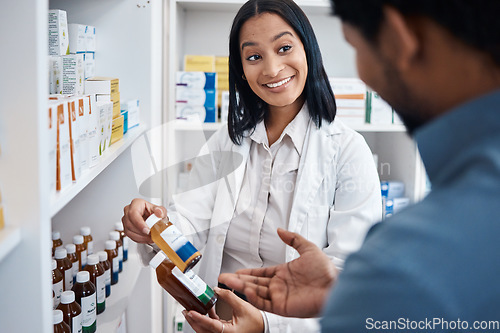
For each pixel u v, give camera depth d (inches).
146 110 77.1
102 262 69.4
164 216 57.7
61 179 38.1
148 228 53.8
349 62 112.8
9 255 32.1
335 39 111.6
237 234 69.2
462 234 19.0
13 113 31.0
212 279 69.2
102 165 50.1
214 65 99.3
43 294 32.8
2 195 31.6
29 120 31.1
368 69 23.9
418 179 100.3
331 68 112.8
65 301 53.7
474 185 19.4
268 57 62.4
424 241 19.3
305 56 64.6
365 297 19.9
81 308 57.2
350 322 20.2
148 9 74.8
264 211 67.7
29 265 32.3
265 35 62.2
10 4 30.2
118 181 77.5
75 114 41.8
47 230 33.2
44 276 32.9
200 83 95.9
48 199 33.3
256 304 39.1
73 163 40.8
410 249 19.4
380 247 20.2
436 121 21.6
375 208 66.4
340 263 60.4
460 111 20.7
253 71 63.8
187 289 53.6
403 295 19.0
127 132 69.5
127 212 60.9
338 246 63.3
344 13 23.1
